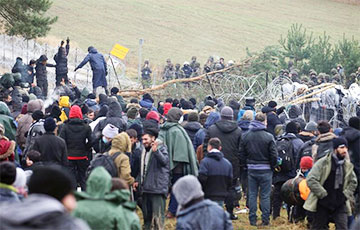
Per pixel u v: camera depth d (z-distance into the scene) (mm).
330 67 71750
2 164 14609
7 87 36906
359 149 23625
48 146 22938
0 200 14312
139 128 25188
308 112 46594
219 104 36000
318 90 46500
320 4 167625
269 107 30750
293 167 26219
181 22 141375
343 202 21516
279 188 26531
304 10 161000
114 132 23359
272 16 153750
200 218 14320
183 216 14422
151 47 120375
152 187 22625
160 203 22797
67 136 24812
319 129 23109
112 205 14016
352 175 21391
